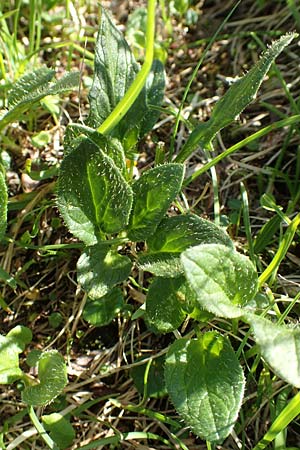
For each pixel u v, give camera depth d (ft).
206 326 1.01
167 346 1.04
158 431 0.97
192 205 1.16
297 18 1.26
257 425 0.95
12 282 1.00
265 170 1.18
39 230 1.13
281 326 0.84
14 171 1.20
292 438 0.94
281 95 1.28
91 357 1.04
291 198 1.15
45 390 0.90
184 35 1.43
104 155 0.90
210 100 1.31
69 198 0.92
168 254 0.93
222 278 0.84
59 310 1.08
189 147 1.03
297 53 1.33
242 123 1.26
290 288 1.05
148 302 0.94
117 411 0.99
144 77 0.91
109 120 0.96
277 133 1.22
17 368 0.96
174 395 0.85
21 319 1.07
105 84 1.00
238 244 1.10
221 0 1.47
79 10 1.42
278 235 1.11
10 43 1.27
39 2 1.32
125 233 1.01
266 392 0.95
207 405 0.84
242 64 1.36
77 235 0.93
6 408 0.99
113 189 0.92
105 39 1.00
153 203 0.94
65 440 0.93
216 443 0.89
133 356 1.03
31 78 1.05
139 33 1.38
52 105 1.24
